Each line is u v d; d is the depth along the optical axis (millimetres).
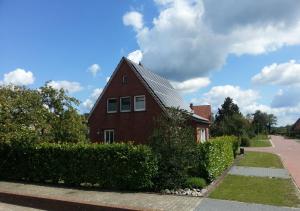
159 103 27891
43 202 12094
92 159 14516
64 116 21750
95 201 11727
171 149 14211
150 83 29719
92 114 30562
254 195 12875
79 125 22031
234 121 54406
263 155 32875
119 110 29562
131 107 29016
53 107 21672
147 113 28312
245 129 56250
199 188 13859
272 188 14406
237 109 79562
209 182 15539
